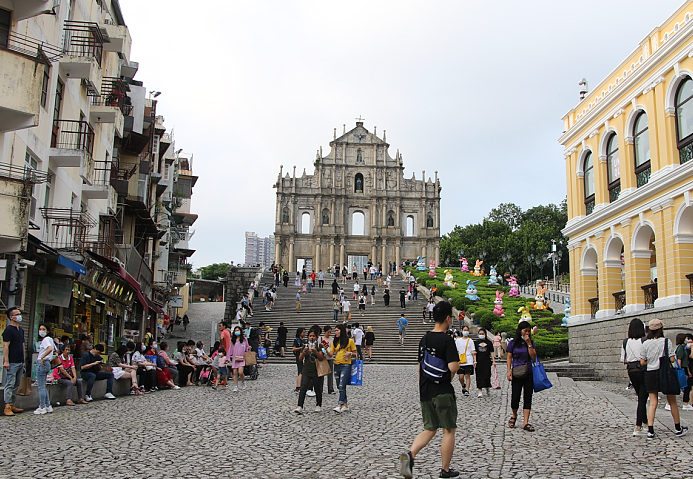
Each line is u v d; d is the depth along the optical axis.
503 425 11.85
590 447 9.48
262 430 10.99
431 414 7.56
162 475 7.63
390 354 31.84
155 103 37.62
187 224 65.12
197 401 15.51
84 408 14.02
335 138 81.94
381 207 80.88
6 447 9.20
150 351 19.81
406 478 6.91
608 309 23.69
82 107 22.73
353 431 11.01
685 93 19.41
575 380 23.44
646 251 21.81
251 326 36.66
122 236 31.05
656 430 10.96
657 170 20.41
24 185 14.57
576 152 26.86
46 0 15.90
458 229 103.69
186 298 65.88
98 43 21.53
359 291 46.88
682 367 13.66
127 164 33.12
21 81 14.79
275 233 78.75
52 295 18.53
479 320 36.88
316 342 13.61
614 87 23.05
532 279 88.25
